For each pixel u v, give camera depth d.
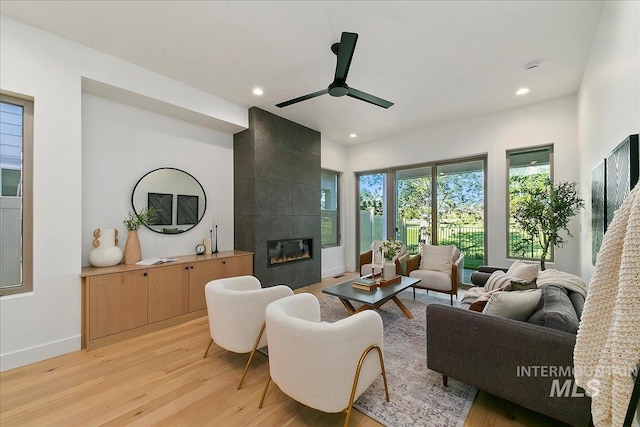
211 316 2.12
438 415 1.58
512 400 1.47
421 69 2.88
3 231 2.21
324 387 1.37
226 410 1.64
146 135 3.29
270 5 2.02
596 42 2.29
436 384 1.88
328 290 2.96
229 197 4.18
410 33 2.31
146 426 1.51
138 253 2.99
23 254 2.26
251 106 3.92
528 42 2.43
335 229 5.90
